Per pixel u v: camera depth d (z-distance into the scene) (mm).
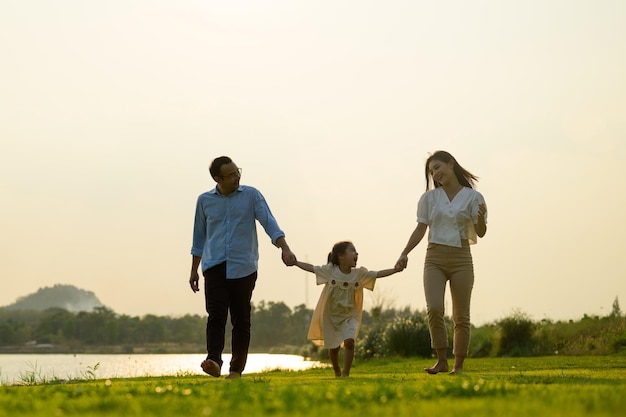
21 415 4352
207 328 8953
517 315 25234
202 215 9352
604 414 3930
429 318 9961
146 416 4262
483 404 4438
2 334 105625
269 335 73750
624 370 10344
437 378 7938
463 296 9898
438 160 10109
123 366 26156
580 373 9133
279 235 9117
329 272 10172
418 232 10242
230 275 8969
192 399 5191
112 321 107688
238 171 9211
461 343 9852
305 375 11711
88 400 5168
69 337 106625
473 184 10219
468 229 9984
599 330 24375
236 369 9039
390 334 25672
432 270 10008
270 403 4695
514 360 17094
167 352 94688
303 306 72312
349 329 10109
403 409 4301
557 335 24719
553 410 4070
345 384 6719
